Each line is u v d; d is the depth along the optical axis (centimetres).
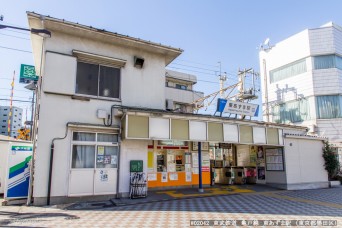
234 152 1758
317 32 2122
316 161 1565
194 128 1152
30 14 948
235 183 1585
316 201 1044
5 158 1259
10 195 945
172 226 652
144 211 830
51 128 968
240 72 1916
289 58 2269
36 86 1259
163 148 1353
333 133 1975
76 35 1073
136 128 1024
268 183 1493
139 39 1152
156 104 1209
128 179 1068
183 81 2384
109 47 1140
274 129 1415
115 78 1144
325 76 2056
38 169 926
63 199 945
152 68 1230
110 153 1059
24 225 657
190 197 1098
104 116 1056
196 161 1432
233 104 1301
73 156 990
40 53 1209
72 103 1021
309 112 2094
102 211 829
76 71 1055
